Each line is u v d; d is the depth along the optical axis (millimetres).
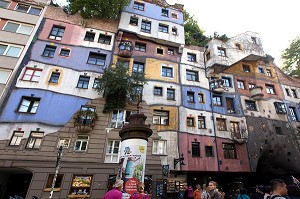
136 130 9188
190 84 23375
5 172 17703
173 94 22250
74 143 16734
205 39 32000
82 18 23969
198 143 20156
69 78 19625
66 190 14859
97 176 15945
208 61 25438
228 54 25547
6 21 20906
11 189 18234
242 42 27500
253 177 24266
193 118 21266
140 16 25906
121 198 4734
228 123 22312
